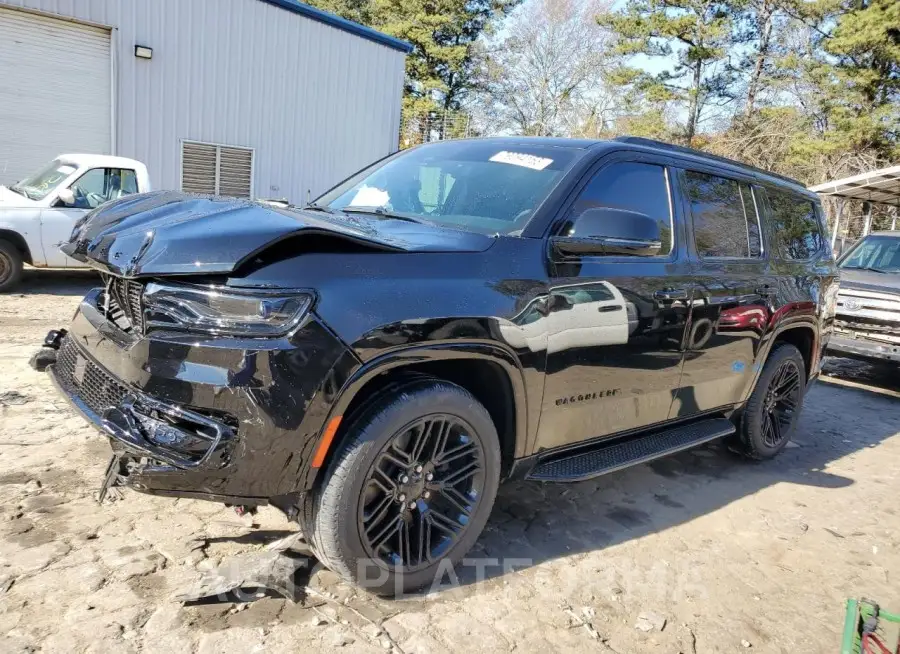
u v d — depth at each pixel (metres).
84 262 2.63
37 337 6.12
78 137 12.18
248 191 14.29
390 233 2.75
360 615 2.51
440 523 2.74
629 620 2.73
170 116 12.92
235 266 2.14
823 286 5.01
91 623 2.28
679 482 4.33
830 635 2.80
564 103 35.00
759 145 28.92
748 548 3.49
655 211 3.61
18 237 8.35
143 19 12.27
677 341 3.59
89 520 2.94
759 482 4.46
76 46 11.85
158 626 2.31
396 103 16.41
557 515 3.62
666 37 29.58
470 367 2.82
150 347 2.22
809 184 27.45
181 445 2.15
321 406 2.22
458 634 2.48
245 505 2.39
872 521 3.99
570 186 3.17
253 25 13.63
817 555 3.50
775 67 30.02
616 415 3.41
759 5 30.58
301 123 14.80
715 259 3.97
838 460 5.09
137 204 2.79
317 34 14.62
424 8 34.75
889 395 7.65
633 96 32.28
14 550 2.65
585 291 3.04
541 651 2.46
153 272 2.20
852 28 25.80
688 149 4.10
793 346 4.80
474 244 2.77
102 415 2.28
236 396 2.13
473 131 36.25
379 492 2.54
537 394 2.90
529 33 34.75
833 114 27.03
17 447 3.57
